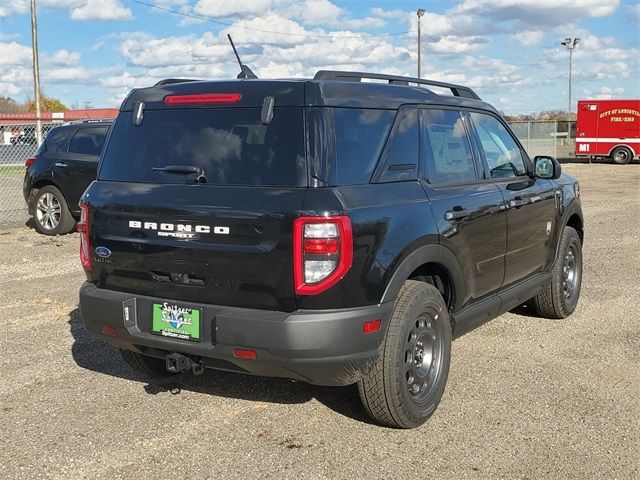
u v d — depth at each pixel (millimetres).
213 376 5199
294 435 4180
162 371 5133
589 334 6176
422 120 4574
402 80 4746
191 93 4230
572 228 6680
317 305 3635
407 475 3684
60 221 11828
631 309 7023
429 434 4176
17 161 18312
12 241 11336
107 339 4316
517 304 5727
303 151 3768
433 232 4242
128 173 4359
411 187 4281
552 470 3725
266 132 3898
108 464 3836
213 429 4273
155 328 4082
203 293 3910
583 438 4109
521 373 5199
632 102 34906
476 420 4371
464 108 5129
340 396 4781
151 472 3742
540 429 4230
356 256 3691
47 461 3871
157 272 4082
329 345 3639
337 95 3967
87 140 11766
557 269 6371
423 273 4590
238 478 3672
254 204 3738
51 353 5711
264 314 3705
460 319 4707
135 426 4320
